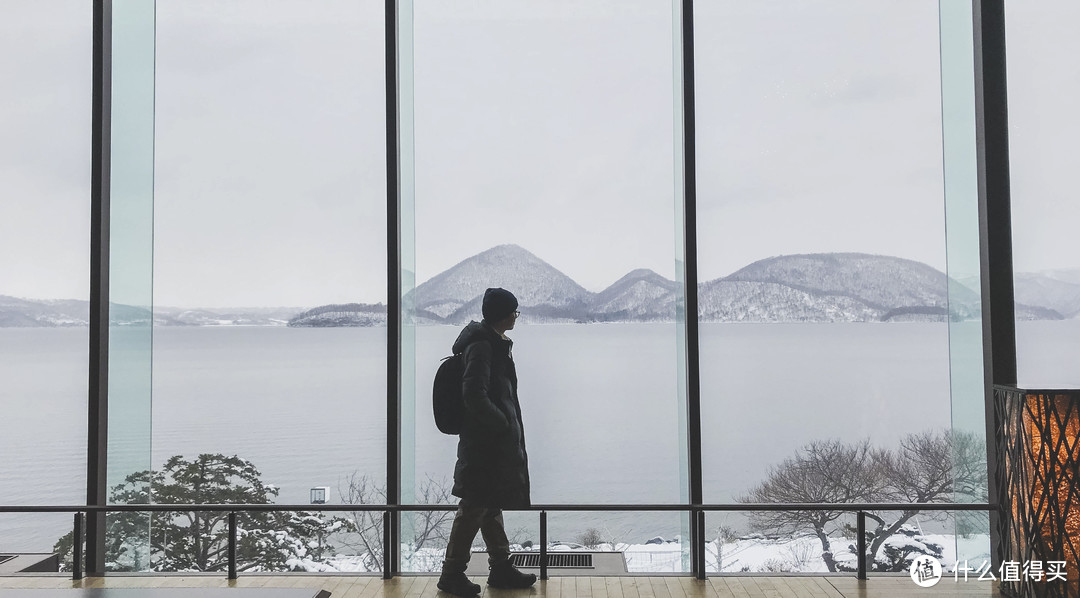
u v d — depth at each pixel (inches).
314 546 167.6
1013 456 139.5
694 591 146.1
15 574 163.8
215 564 168.6
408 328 169.5
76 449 171.0
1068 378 162.2
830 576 155.3
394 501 164.7
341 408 169.0
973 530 162.9
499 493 135.6
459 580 143.3
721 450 167.2
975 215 167.3
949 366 165.8
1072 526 131.7
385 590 148.6
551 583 151.2
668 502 165.2
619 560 165.5
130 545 169.8
